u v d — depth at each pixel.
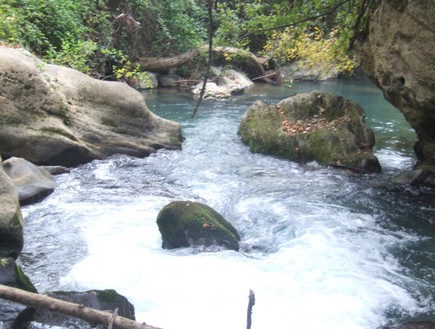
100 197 7.57
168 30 19.59
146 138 10.16
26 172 7.57
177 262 5.55
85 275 5.26
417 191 8.05
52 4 14.19
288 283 5.20
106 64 17.44
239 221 6.93
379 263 5.72
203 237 5.89
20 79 8.71
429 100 7.21
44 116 8.92
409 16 7.09
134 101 10.17
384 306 4.84
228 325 4.47
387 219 7.00
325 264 5.64
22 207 7.09
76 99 9.70
